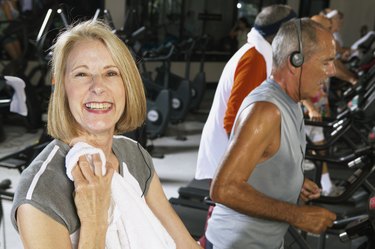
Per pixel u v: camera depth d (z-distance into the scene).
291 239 2.98
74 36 1.08
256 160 1.52
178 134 6.36
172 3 9.44
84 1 7.89
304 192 1.90
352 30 12.79
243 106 1.58
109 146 1.14
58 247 0.95
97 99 1.06
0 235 3.13
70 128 1.08
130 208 1.08
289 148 1.57
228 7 10.63
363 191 4.08
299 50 1.58
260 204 1.52
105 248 1.05
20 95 3.14
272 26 2.24
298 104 1.66
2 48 6.82
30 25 5.80
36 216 0.94
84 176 0.99
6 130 6.00
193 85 7.62
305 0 11.88
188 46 7.56
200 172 2.39
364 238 3.09
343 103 4.64
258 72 2.24
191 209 3.45
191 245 1.32
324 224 1.55
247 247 1.63
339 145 5.20
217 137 2.30
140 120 1.20
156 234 1.11
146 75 6.18
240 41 9.84
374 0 12.62
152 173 1.29
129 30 5.58
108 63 1.08
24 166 3.36
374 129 4.06
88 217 0.99
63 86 1.08
